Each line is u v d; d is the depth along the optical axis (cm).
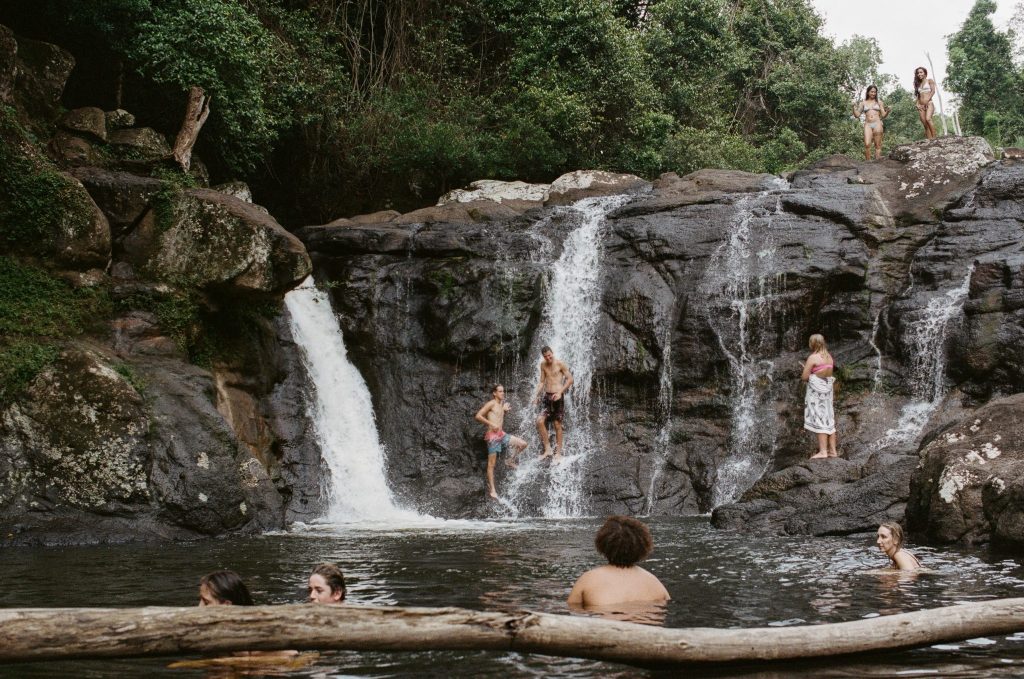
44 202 1348
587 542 1100
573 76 2652
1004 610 461
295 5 2509
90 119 1636
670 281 1800
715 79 3462
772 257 1738
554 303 1845
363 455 1702
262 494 1293
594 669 428
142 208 1459
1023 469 951
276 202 2517
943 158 1869
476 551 1002
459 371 1789
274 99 2138
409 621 366
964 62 4806
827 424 1440
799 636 424
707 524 1334
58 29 1825
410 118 2436
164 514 1163
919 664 427
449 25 2684
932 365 1595
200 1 1817
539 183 2509
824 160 2025
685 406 1702
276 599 689
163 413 1220
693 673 412
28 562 916
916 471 1095
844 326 1698
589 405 1772
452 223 1983
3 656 329
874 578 748
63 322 1307
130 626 342
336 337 1838
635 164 2688
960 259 1661
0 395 1159
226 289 1460
